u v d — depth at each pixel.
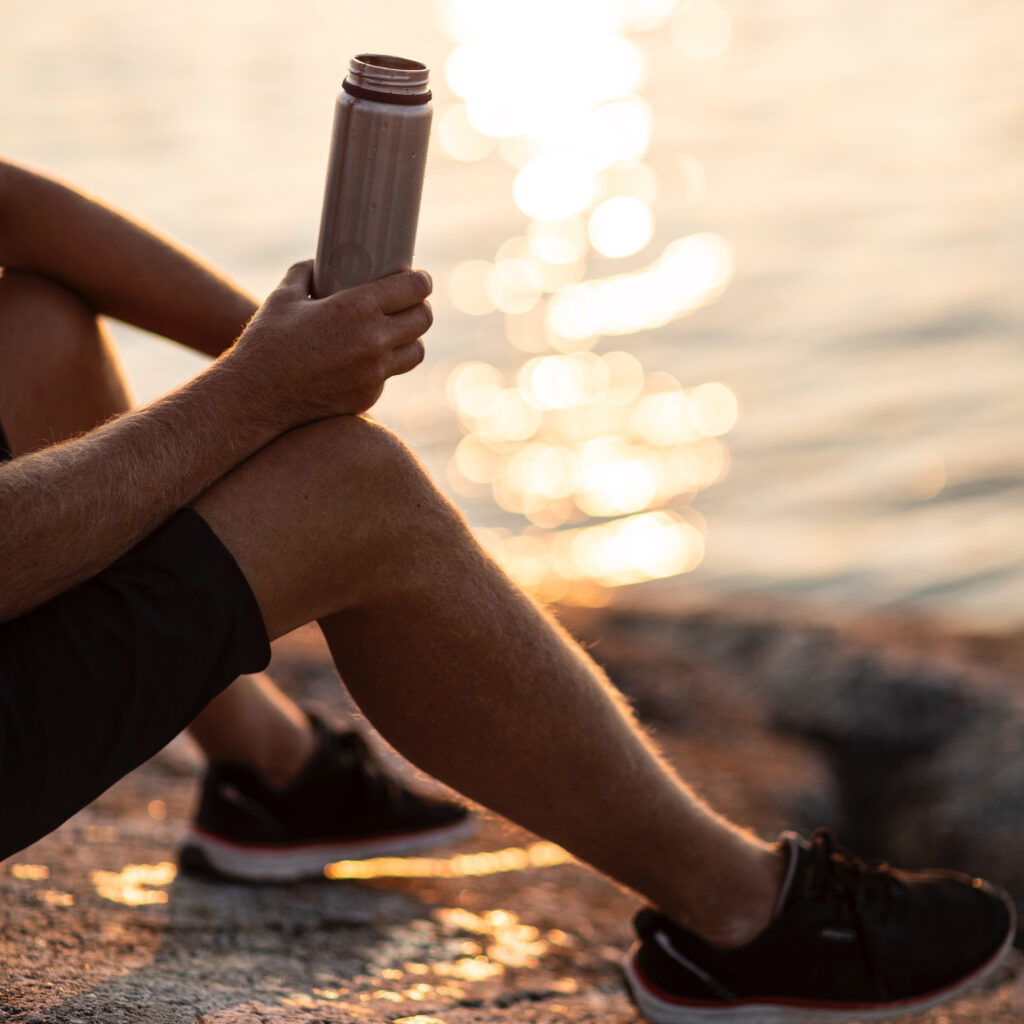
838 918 1.78
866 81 24.03
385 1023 1.80
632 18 34.59
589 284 14.62
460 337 12.98
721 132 21.70
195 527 1.34
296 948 2.12
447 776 1.58
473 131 23.91
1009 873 3.99
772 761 4.59
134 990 1.73
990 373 11.25
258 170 18.08
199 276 1.84
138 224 1.85
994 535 8.53
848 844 4.38
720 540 8.80
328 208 1.43
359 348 1.38
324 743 2.37
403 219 1.42
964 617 7.40
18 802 1.24
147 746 1.33
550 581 8.23
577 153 21.31
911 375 11.36
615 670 5.38
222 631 1.34
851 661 5.39
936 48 25.86
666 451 10.26
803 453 10.08
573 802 1.59
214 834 2.35
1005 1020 2.20
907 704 5.04
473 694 1.50
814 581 8.08
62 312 1.81
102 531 1.27
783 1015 1.82
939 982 1.85
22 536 1.22
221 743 2.29
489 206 18.14
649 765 1.61
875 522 8.84
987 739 4.63
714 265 14.95
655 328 13.12
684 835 1.66
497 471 10.06
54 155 18.14
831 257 15.01
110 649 1.28
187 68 24.92
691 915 1.74
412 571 1.45
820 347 12.26
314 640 5.14
